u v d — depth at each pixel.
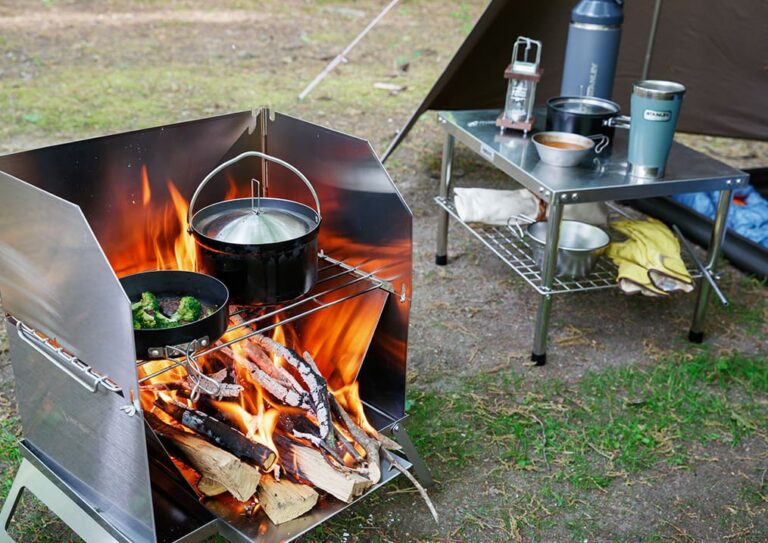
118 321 1.26
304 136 1.92
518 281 3.02
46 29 6.32
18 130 4.18
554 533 1.84
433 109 3.67
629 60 3.62
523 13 3.30
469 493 1.95
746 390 2.39
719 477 2.04
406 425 2.18
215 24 6.84
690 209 3.32
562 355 2.55
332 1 7.94
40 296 1.45
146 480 1.34
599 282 2.63
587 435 2.17
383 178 1.74
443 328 2.68
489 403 2.29
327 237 1.98
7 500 1.71
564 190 2.23
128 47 5.99
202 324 1.44
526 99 2.69
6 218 1.44
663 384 2.41
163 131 1.77
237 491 1.49
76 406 1.46
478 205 2.79
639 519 1.89
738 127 3.69
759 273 3.06
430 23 7.41
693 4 3.42
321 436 1.64
